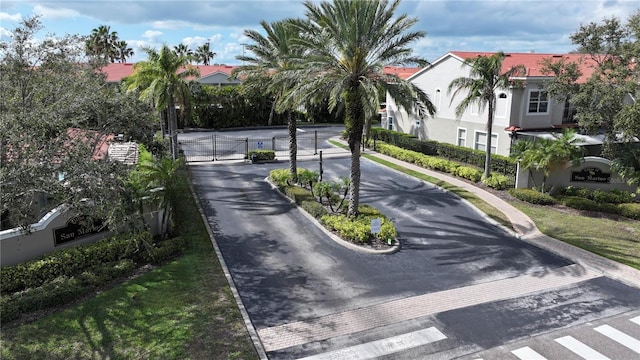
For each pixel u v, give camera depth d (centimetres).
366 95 1820
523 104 3100
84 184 1124
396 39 1916
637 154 2364
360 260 1695
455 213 2281
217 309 1311
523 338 1202
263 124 5684
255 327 1244
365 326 1255
